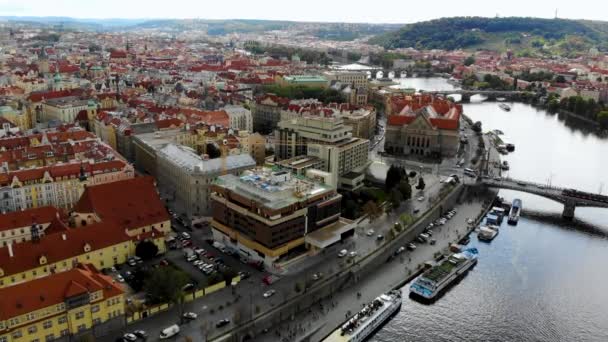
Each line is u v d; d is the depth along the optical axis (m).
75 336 176.38
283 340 188.12
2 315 161.12
